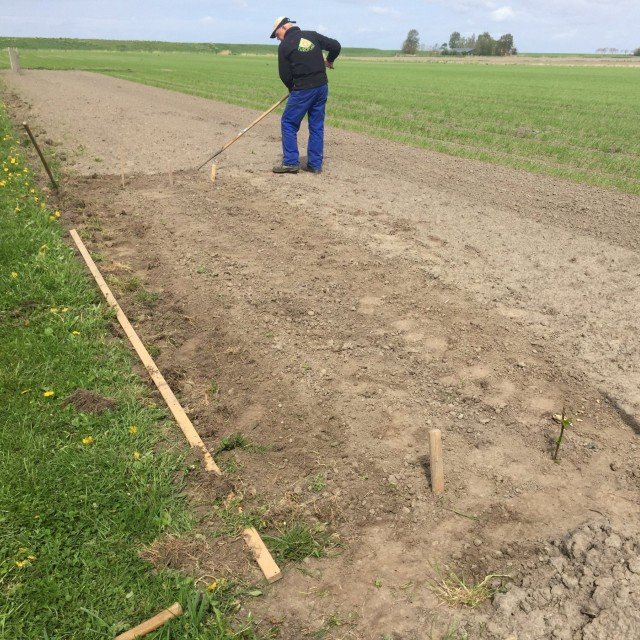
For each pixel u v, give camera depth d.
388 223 7.25
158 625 2.38
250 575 2.65
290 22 8.97
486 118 17.92
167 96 21.36
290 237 6.69
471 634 2.35
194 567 2.67
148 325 4.85
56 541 2.72
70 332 4.48
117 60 54.56
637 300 5.20
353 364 4.21
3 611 2.40
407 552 2.75
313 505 3.02
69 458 3.21
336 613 2.47
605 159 11.73
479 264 6.00
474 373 4.11
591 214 7.84
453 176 9.93
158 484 3.08
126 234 6.87
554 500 3.03
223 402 3.87
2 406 3.61
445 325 4.75
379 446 3.41
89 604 2.45
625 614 2.32
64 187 8.59
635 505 2.97
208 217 7.40
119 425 3.53
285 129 9.32
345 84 31.38
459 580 2.59
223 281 5.55
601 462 3.29
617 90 32.62
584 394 3.87
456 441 3.46
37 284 5.07
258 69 44.34
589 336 4.56
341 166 10.44
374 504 3.03
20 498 2.93
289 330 4.67
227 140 12.63
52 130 13.23
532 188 9.23
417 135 14.32
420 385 3.98
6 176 8.55
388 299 5.20
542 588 2.51
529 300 5.19
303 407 3.76
